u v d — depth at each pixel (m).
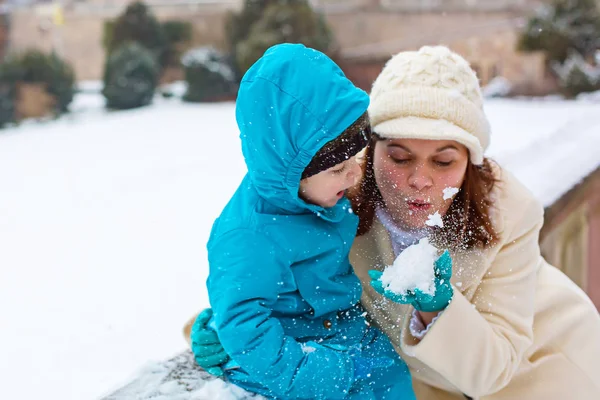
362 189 1.65
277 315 1.47
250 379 1.50
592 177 4.48
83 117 15.21
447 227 1.62
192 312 4.28
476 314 1.50
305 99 1.31
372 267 1.68
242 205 1.44
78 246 5.80
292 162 1.35
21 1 23.80
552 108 12.61
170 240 5.89
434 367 1.55
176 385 1.55
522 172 4.55
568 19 17.25
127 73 16.83
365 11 20.86
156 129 12.88
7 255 5.61
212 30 21.02
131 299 4.52
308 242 1.43
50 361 3.60
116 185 8.09
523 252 1.65
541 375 1.95
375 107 1.60
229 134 11.89
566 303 2.00
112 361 3.59
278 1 18.11
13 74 15.23
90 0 23.94
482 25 19.83
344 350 1.46
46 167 9.40
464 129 1.56
